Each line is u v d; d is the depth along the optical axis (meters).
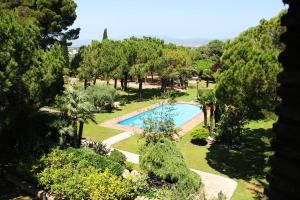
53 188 23.73
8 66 24.33
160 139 25.70
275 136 3.73
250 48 26.92
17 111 26.61
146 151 25.75
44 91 28.22
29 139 28.44
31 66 27.11
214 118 42.81
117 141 37.06
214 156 33.00
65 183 23.25
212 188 25.88
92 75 60.38
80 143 30.89
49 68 28.56
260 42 27.84
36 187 25.31
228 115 34.59
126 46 61.62
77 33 67.62
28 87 26.50
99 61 59.75
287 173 3.48
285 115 3.52
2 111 24.91
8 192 25.20
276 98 25.19
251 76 24.61
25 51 26.91
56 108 33.16
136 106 56.59
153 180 24.25
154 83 85.44
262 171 29.17
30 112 29.73
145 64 61.44
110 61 59.78
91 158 25.72
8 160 29.28
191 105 60.22
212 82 86.56
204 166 30.42
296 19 3.37
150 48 63.62
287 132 3.50
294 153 3.44
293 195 3.43
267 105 25.36
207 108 42.66
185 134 40.81
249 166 30.38
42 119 29.61
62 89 30.97
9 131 29.12
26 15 56.16
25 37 27.19
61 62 30.28
